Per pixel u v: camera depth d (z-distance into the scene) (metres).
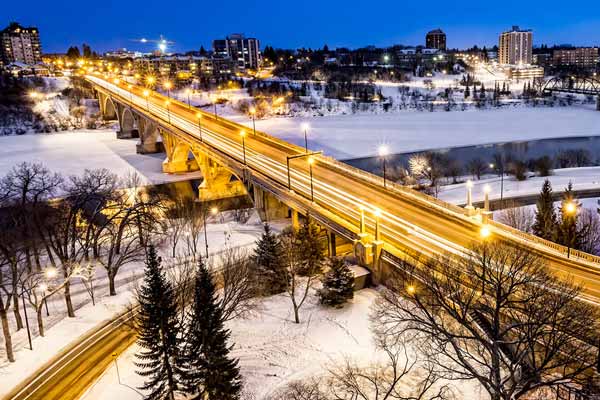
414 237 45.88
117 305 48.94
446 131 157.88
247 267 49.00
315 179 66.44
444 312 35.53
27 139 159.12
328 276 43.81
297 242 51.12
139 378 37.28
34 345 42.66
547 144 140.12
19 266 57.88
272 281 47.22
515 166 101.38
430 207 54.00
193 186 103.06
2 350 42.41
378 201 56.53
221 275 52.78
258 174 68.94
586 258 40.78
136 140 155.12
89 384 37.28
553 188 85.69
